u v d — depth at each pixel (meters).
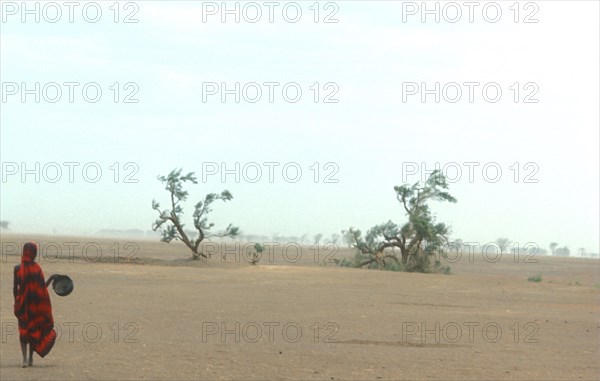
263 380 15.20
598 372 16.66
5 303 29.44
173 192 66.44
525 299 36.34
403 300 34.25
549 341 21.69
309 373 16.02
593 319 27.69
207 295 34.84
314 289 39.88
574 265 125.44
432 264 71.88
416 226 61.09
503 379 15.65
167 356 18.12
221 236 68.31
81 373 15.62
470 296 37.34
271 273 51.22
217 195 67.31
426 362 17.62
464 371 16.48
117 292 35.12
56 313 26.83
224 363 17.19
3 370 15.84
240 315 27.09
